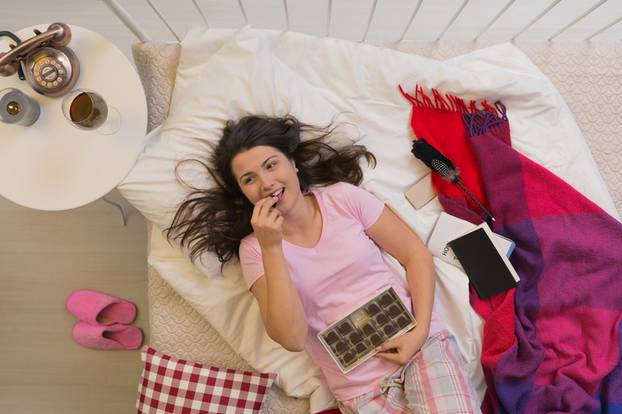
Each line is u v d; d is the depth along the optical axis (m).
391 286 1.23
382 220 1.25
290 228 1.20
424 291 1.22
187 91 1.34
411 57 1.40
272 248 1.09
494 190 1.37
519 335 1.28
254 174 1.13
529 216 1.35
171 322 1.37
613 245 1.31
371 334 1.21
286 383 1.35
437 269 1.35
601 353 1.26
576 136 1.39
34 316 1.71
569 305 1.31
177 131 1.31
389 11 1.73
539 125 1.40
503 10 1.37
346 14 1.73
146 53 1.43
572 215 1.33
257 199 1.15
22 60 1.13
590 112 1.43
